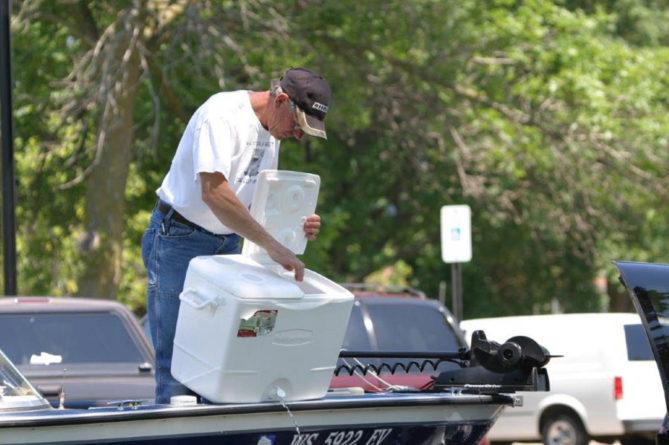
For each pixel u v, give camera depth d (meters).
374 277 90.44
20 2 52.59
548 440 43.78
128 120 53.16
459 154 71.44
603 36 74.62
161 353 17.27
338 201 92.56
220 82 49.84
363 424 16.36
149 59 53.66
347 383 26.53
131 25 50.44
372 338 32.09
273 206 16.22
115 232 53.53
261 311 15.31
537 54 66.31
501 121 68.31
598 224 79.25
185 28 51.47
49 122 56.44
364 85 64.69
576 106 68.06
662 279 18.31
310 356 15.98
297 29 56.78
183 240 17.08
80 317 28.91
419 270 95.62
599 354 43.25
